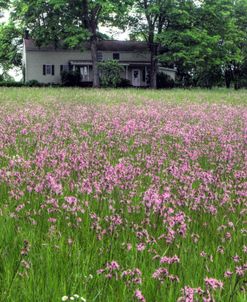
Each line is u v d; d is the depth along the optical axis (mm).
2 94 32094
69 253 4164
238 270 3707
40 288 3535
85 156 8484
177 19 63781
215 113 20531
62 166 7445
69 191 6391
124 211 5621
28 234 4648
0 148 9617
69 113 18359
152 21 66875
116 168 7047
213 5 65562
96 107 22125
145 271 3893
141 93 37781
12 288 3490
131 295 3500
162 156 9211
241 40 71625
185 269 3963
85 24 65812
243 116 19578
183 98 32188
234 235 4895
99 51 75188
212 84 85938
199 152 9953
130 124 14375
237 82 81250
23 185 6562
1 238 4520
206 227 5227
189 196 6051
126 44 77562
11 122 14094
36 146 10000
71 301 3277
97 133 12805
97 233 4801
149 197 5430
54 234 4641
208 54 65375
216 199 6086
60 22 63875
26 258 4074
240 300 3432
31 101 25391
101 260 4105
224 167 8461
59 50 73312
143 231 4590
